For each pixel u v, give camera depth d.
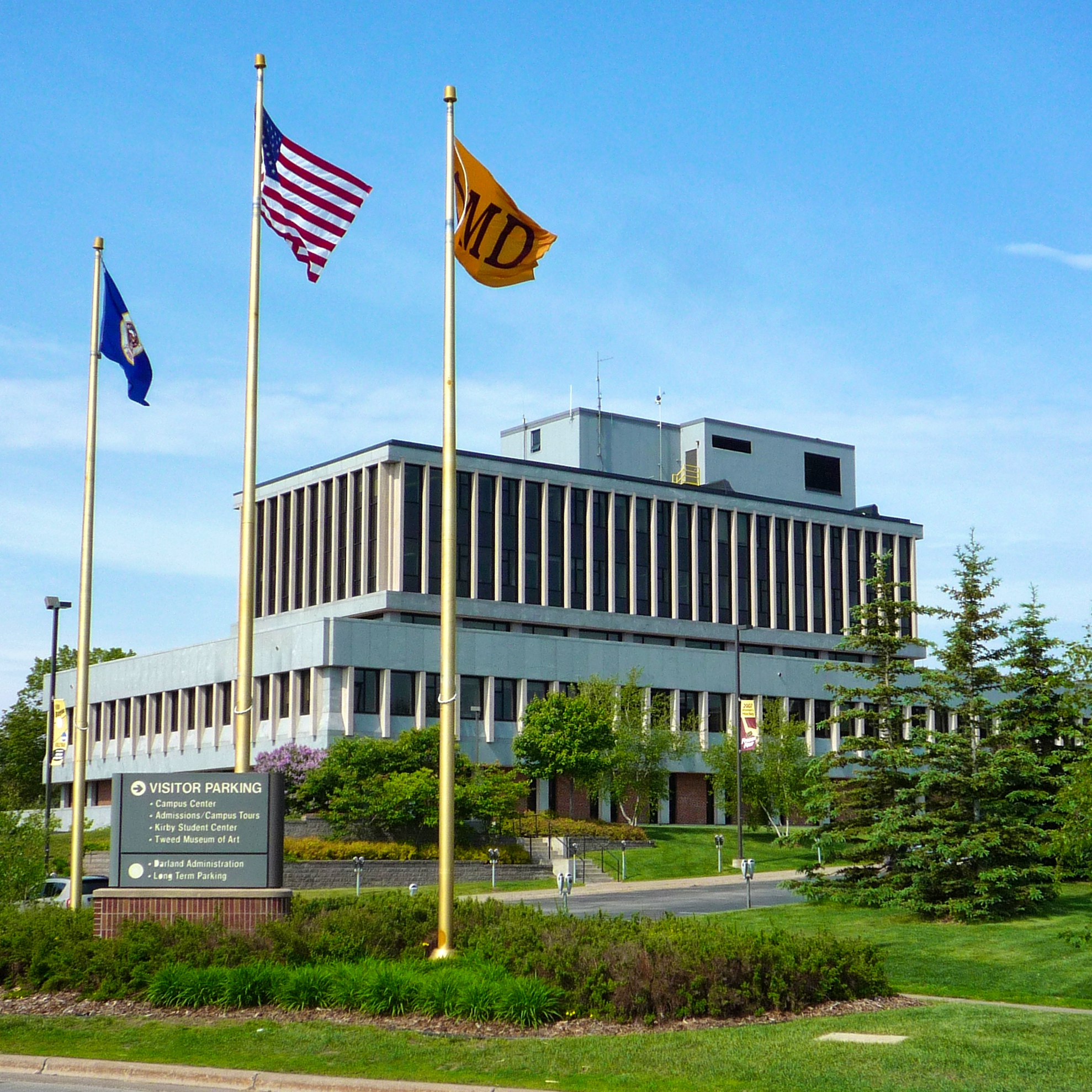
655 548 90.56
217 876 20.64
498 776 61.09
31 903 28.86
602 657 80.00
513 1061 14.48
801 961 18.08
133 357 28.09
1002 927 30.22
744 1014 17.16
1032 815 33.88
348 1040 15.50
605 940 18.14
